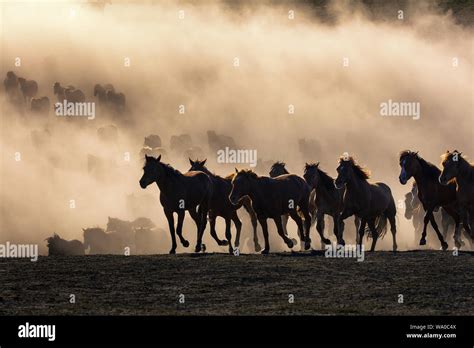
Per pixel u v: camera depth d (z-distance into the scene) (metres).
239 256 25.89
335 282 21.81
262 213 27.03
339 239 28.12
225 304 19.58
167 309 19.12
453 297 20.19
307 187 28.53
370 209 27.78
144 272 23.19
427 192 28.11
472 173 26.88
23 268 24.02
